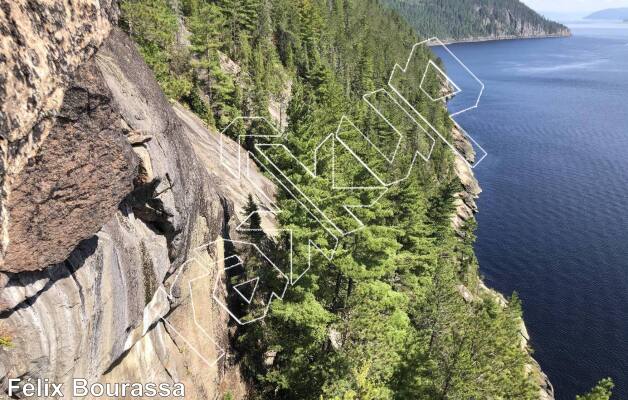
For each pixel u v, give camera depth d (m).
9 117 6.77
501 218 70.81
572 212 71.56
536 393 23.77
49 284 8.93
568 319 48.88
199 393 16.78
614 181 81.94
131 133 12.17
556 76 179.50
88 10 8.39
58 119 8.01
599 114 123.62
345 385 18.80
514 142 102.19
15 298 8.14
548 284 54.91
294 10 91.56
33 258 8.16
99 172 9.28
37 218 8.04
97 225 9.54
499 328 24.23
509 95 143.75
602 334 46.59
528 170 87.75
